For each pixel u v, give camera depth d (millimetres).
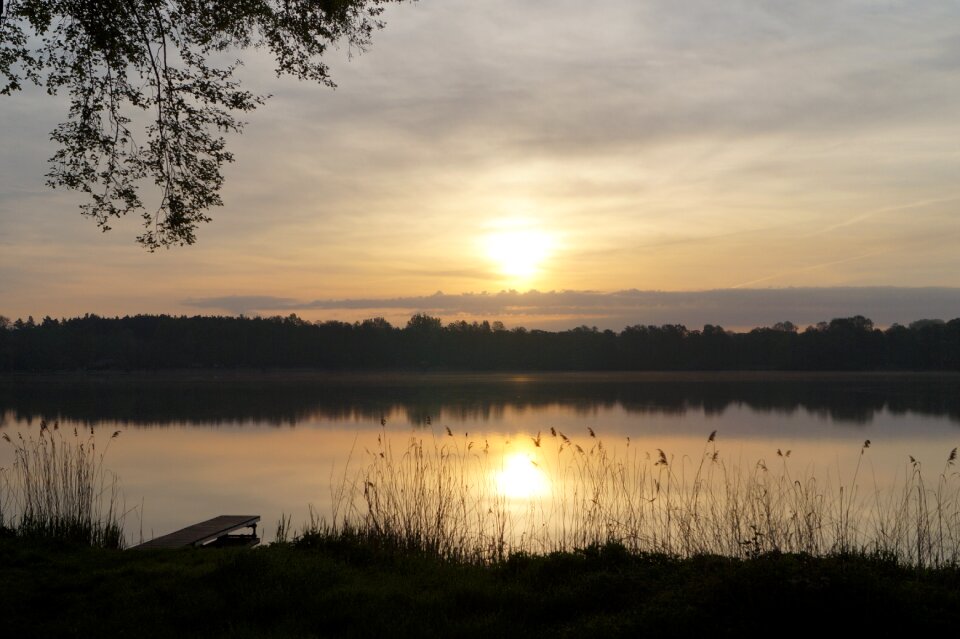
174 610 6465
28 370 100812
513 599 6648
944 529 11516
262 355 117812
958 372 110000
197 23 10023
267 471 26141
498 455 26094
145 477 25125
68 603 6773
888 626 5633
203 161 10266
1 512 12367
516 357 130250
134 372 110812
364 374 126000
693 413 47594
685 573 6969
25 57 9289
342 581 7305
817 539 11273
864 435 34219
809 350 115250
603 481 15422
